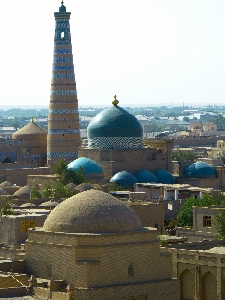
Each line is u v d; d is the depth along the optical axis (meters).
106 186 132.00
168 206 124.38
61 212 68.81
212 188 142.88
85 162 140.62
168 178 145.75
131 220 68.75
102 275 66.69
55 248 68.00
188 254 84.12
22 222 88.62
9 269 69.94
